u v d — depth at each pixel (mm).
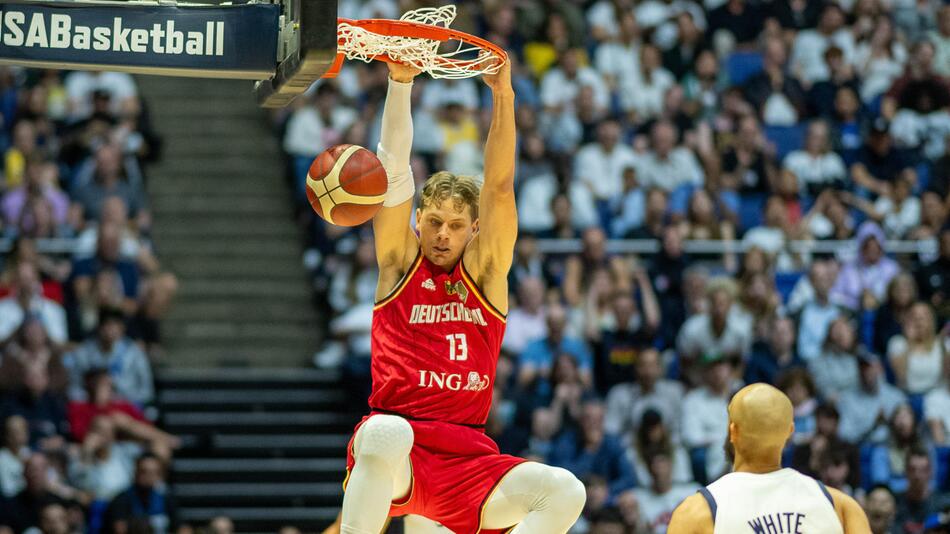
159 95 14812
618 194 13555
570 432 11109
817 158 14312
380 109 13844
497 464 4582
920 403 12039
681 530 4605
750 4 15914
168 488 11070
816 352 12172
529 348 11586
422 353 4629
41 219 12219
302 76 3979
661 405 11305
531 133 13609
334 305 12797
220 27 4172
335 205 4488
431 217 4645
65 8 4078
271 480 11672
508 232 4652
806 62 15484
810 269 12492
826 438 10789
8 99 13391
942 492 11438
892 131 14953
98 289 11672
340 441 12023
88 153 12969
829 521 4543
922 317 12125
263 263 13500
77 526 10219
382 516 4320
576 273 12289
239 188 14156
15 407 10734
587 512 10617
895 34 16031
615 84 14875
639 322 12133
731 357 11625
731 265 12797
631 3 15594
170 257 13352
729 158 14211
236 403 12195
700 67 15031
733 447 4816
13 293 11438
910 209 13992
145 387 11516
